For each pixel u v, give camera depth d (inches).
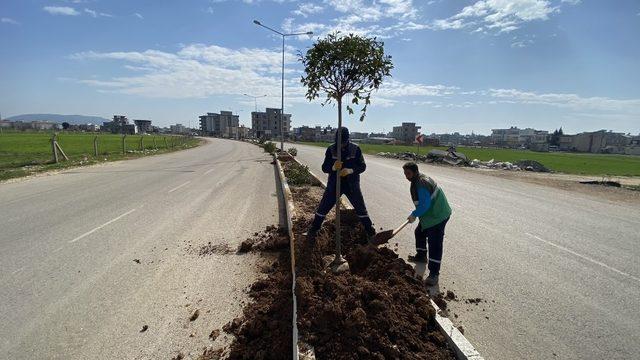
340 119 184.1
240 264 211.0
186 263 212.1
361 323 122.8
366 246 197.0
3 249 232.2
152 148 1445.6
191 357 130.2
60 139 1857.8
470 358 116.3
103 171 666.2
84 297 170.6
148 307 162.4
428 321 138.0
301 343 119.3
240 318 152.8
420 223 192.5
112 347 134.7
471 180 689.0
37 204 365.7
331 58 170.2
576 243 270.7
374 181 608.4
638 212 400.2
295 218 277.1
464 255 238.5
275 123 5408.5
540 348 138.1
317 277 161.2
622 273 212.5
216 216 322.7
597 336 146.8
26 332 142.9
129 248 236.2
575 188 609.9
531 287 190.9
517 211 388.2
